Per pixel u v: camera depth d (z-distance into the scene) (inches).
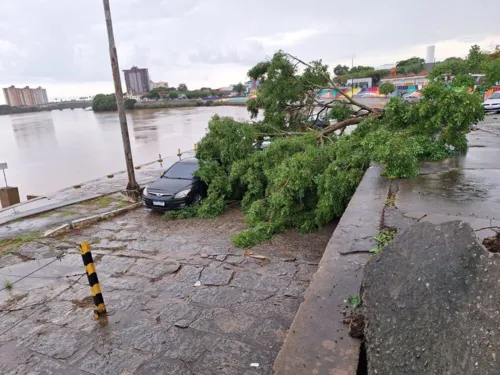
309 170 290.8
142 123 2017.7
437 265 83.4
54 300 200.2
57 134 1668.3
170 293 199.9
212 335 160.2
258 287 201.2
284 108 462.6
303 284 201.8
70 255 265.9
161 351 151.3
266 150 352.8
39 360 150.6
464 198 200.5
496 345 64.6
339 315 106.4
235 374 135.9
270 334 158.9
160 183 381.7
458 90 293.6
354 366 86.7
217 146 390.9
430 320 75.9
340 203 262.8
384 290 91.6
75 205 413.4
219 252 255.0
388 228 163.3
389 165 250.2
